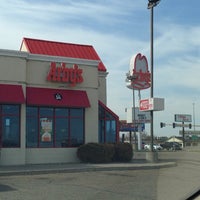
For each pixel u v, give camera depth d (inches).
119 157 1087.6
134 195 547.5
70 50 1291.8
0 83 983.0
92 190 588.1
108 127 1183.6
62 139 1072.8
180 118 3668.8
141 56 1619.1
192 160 1208.8
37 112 1045.8
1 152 965.8
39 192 565.0
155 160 1060.5
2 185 632.4
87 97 1107.3
